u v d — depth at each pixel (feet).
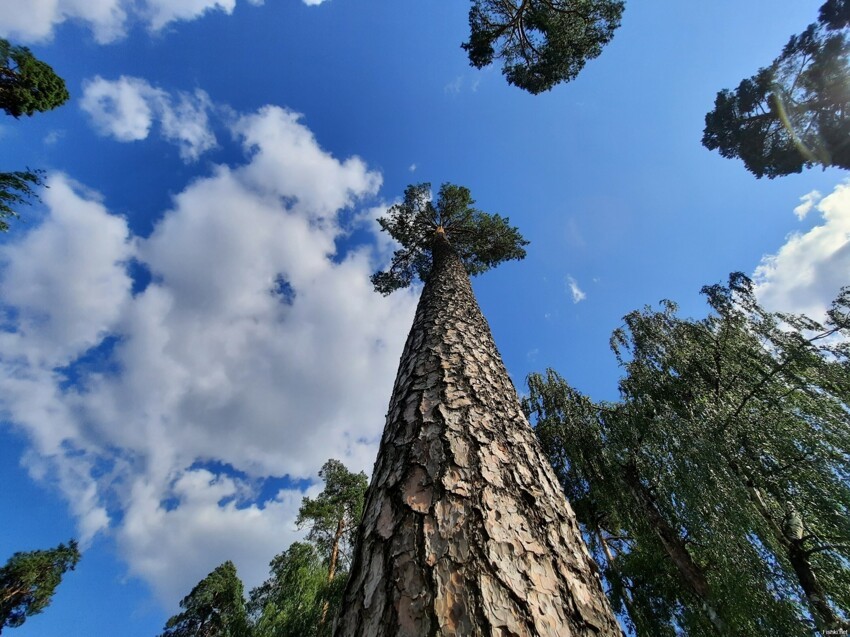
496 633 3.08
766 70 30.30
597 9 24.97
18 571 48.03
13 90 21.35
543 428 24.30
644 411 20.02
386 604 3.43
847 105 27.91
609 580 19.79
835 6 26.27
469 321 9.95
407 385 7.16
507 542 3.95
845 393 16.58
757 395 18.65
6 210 16.11
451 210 30.58
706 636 14.99
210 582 62.18
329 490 49.24
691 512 14.96
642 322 24.99
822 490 14.57
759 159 33.55
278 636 26.00
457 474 4.70
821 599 13.83
